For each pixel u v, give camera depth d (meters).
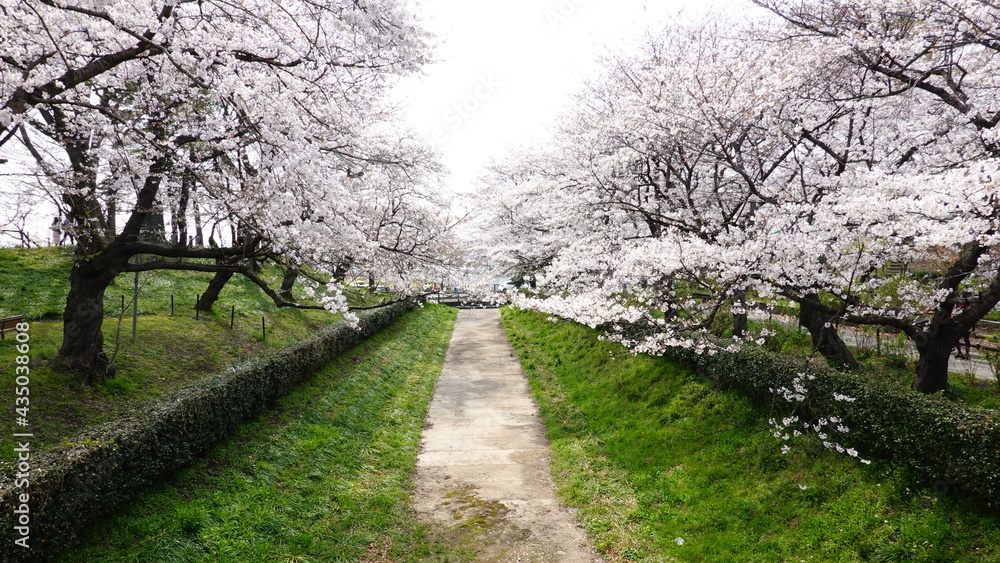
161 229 13.73
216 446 7.29
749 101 7.74
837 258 7.07
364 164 9.52
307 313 16.52
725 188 11.19
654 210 10.66
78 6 5.62
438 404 12.02
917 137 8.60
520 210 19.08
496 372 15.04
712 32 10.56
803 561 5.27
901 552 4.88
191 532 5.50
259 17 7.09
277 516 6.24
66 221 8.84
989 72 7.62
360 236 7.20
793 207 6.89
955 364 9.15
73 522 4.80
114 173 7.88
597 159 11.95
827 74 7.97
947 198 5.48
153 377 8.77
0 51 5.83
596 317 9.45
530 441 9.69
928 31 6.88
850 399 6.38
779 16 8.33
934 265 8.72
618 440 9.03
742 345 8.73
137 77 8.18
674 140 9.17
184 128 7.52
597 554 6.05
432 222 13.15
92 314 7.96
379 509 6.94
